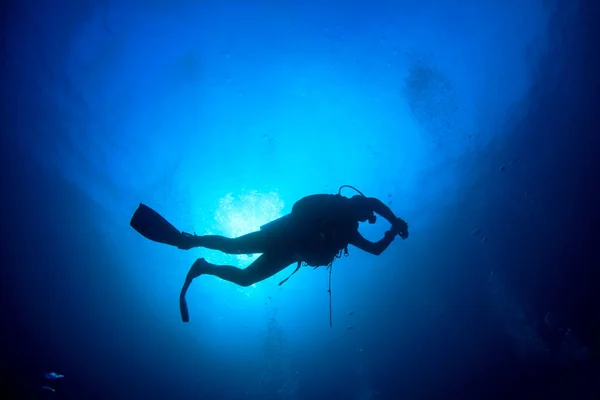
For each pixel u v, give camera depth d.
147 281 7.36
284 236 2.90
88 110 7.78
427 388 5.73
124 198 7.89
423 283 7.21
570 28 8.14
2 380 5.07
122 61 7.93
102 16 7.65
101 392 5.47
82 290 6.76
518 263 6.91
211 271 3.02
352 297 7.34
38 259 6.72
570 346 5.70
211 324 6.82
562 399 5.10
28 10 7.27
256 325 6.82
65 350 5.85
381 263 7.72
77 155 7.65
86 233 7.35
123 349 6.18
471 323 6.42
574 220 6.95
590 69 7.88
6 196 6.88
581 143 7.61
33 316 6.07
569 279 6.44
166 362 6.14
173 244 2.85
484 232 7.52
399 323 6.68
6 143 7.16
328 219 2.89
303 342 6.60
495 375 5.68
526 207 7.45
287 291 7.35
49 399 5.04
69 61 7.59
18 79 7.36
